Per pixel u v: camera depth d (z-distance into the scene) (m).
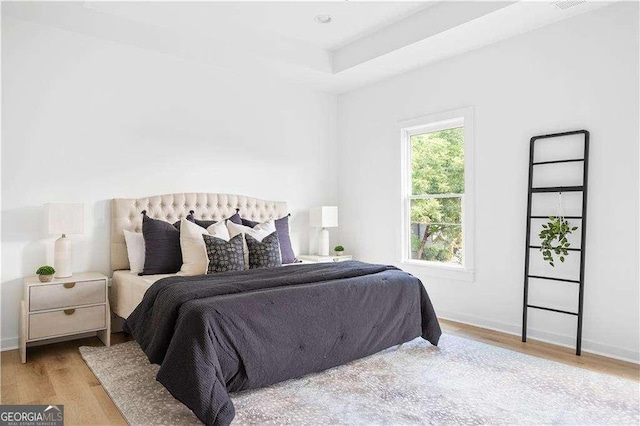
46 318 3.25
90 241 3.88
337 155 5.82
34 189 3.60
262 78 5.02
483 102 4.11
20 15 3.47
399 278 3.48
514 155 3.88
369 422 2.27
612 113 3.29
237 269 3.69
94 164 3.91
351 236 5.61
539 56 3.71
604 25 3.33
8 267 3.48
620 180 3.25
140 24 3.65
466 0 3.55
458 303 4.36
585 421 2.28
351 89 5.53
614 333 3.28
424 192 4.84
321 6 3.73
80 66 3.84
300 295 2.86
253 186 4.99
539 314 3.72
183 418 2.32
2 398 2.58
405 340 3.46
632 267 3.20
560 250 3.47
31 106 3.59
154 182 4.26
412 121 4.79
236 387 2.52
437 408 2.43
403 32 4.04
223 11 3.77
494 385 2.74
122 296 3.66
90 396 2.61
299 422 2.28
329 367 2.96
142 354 3.33
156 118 4.27
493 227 4.05
